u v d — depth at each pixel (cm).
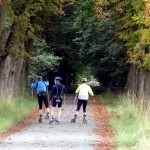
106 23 5600
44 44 6438
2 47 3762
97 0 4056
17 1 3747
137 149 2134
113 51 6162
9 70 4659
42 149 2200
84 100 3606
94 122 3647
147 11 2575
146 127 2603
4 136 2720
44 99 3675
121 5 3853
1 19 3281
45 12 4234
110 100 6197
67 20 7900
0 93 4091
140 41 3416
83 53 7269
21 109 4103
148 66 3400
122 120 3459
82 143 2450
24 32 3831
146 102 3469
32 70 6488
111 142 2495
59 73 9069
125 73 7150
